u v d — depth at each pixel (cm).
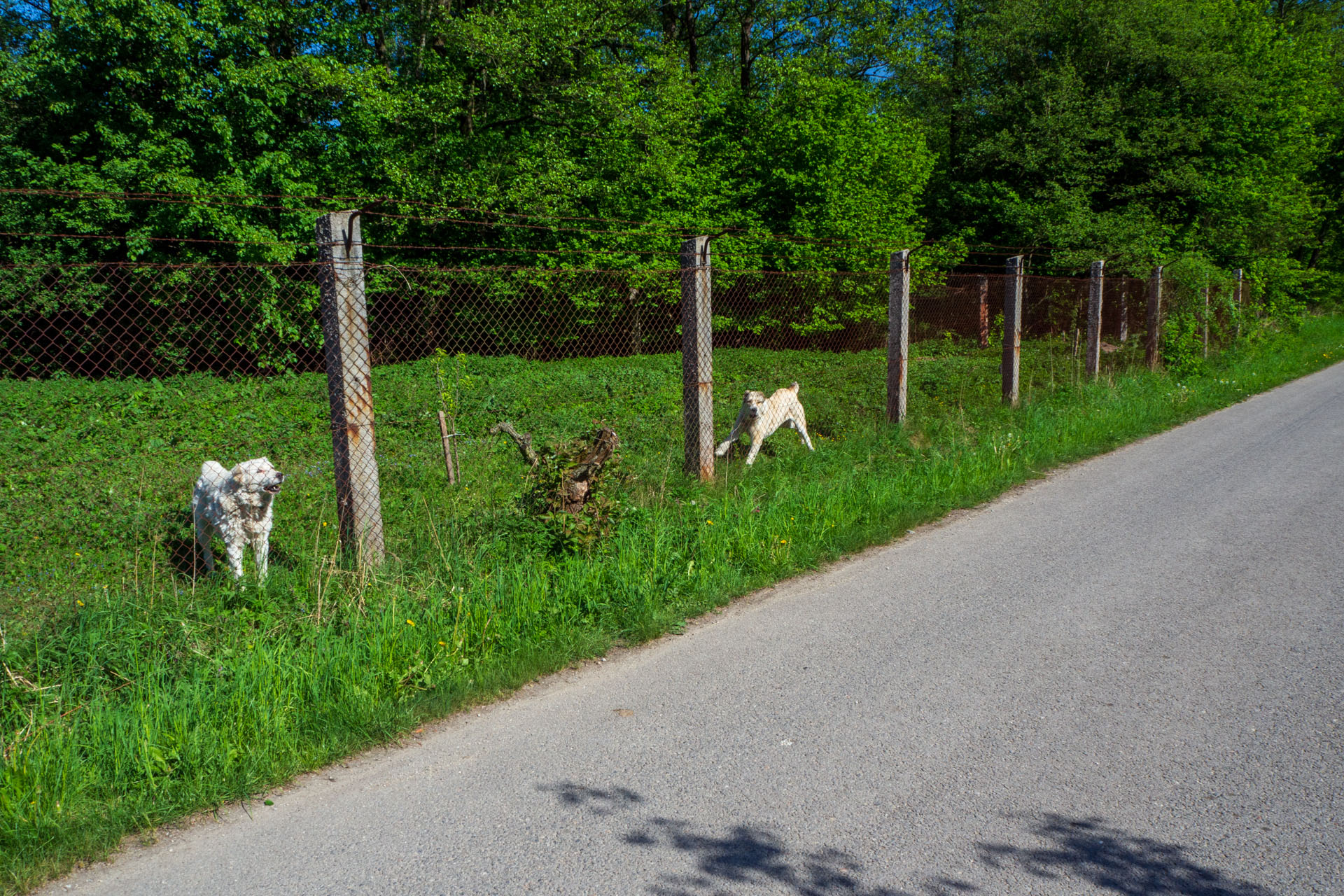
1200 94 2438
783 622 504
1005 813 306
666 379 1459
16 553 588
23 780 316
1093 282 1344
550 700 411
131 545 607
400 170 1700
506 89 1941
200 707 367
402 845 296
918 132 2336
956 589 552
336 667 406
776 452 873
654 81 2019
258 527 518
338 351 503
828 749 354
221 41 1655
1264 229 2388
